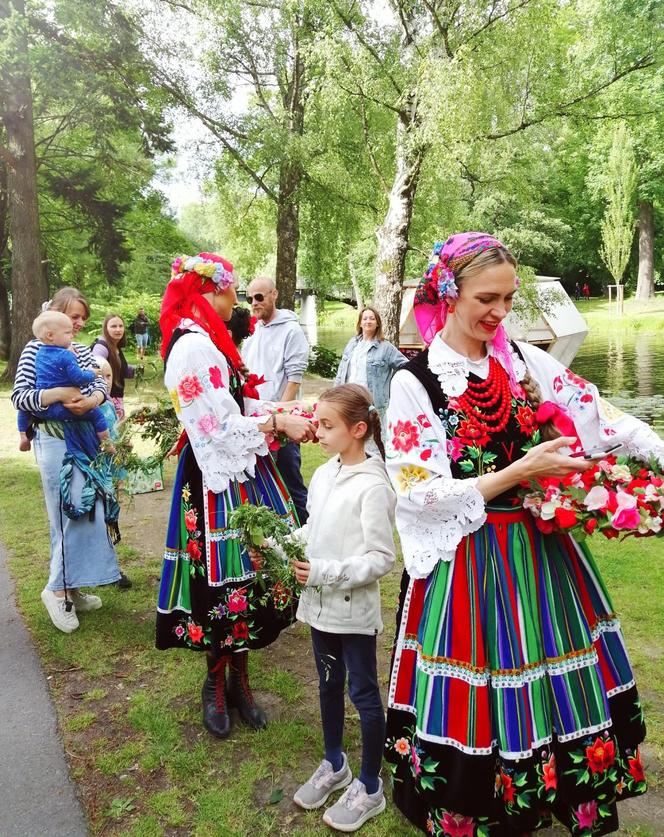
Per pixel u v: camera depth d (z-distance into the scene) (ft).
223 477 7.85
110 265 62.44
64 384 10.86
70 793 7.30
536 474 5.22
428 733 5.32
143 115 47.29
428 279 5.95
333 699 7.21
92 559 11.26
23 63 41.42
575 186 120.67
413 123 34.65
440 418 5.65
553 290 44.52
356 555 7.02
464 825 5.30
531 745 5.11
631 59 36.96
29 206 45.47
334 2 35.73
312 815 6.97
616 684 5.79
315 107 44.14
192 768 7.66
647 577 12.53
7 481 21.13
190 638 8.23
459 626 5.31
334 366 48.34
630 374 51.19
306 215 52.85
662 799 7.19
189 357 7.70
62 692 9.32
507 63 34.01
